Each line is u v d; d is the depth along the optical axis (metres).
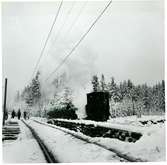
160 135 6.31
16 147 7.28
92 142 7.08
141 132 6.40
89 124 8.51
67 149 6.54
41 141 8.05
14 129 11.24
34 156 6.38
